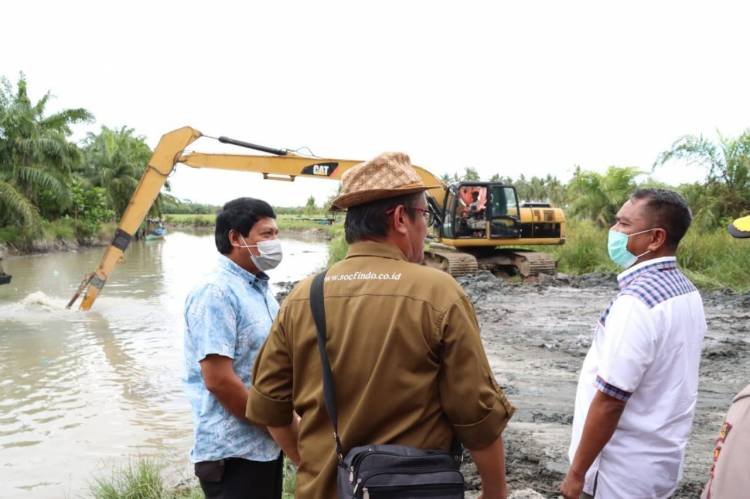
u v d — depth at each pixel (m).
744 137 19.36
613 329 2.25
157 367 9.02
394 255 1.94
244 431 2.69
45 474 5.35
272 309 2.93
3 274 15.81
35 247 32.53
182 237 56.06
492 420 1.78
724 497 1.44
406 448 1.73
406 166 1.99
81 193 40.03
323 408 1.88
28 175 32.44
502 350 7.97
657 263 2.36
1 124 32.25
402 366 1.77
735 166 19.20
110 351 10.11
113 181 46.34
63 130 35.38
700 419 5.25
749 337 8.31
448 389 1.78
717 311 10.30
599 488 2.37
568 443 4.77
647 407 2.28
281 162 13.74
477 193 16.80
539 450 4.62
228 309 2.68
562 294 12.70
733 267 13.73
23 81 33.69
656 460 2.29
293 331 1.96
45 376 8.59
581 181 24.84
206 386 2.64
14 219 31.84
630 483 2.30
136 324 12.51
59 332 11.73
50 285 19.22
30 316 13.37
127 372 8.76
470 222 16.53
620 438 2.31
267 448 2.73
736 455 1.44
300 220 74.50
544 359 7.48
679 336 2.25
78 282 20.06
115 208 46.94
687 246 15.38
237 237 2.79
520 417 5.45
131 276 21.97
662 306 2.22
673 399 2.27
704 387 6.18
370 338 1.79
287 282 18.19
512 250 17.30
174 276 21.97
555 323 9.62
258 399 2.06
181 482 5.00
